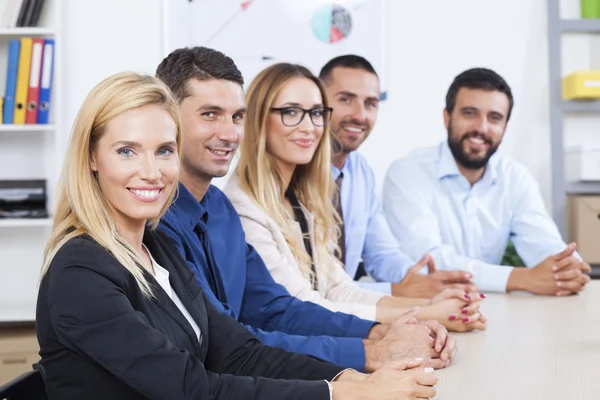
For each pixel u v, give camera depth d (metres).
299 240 2.22
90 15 3.65
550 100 3.68
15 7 3.48
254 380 1.19
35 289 3.71
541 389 1.36
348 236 3.56
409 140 3.67
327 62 3.65
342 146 3.62
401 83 3.69
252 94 2.24
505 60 3.71
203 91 1.87
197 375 1.13
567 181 3.67
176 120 1.31
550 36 3.69
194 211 1.78
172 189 1.32
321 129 2.31
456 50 3.70
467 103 3.67
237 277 1.92
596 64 3.75
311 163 2.35
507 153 3.70
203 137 1.88
